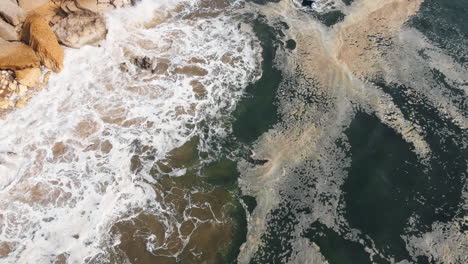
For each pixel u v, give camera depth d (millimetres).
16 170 8781
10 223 8031
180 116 10188
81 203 8430
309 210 8688
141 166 9172
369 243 8281
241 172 9242
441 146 9875
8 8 10289
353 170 9367
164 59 11359
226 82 11023
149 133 9789
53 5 11391
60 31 10828
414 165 9508
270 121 10234
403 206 8852
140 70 10969
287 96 10742
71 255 7695
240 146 9727
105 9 11711
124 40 11484
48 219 8148
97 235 7988
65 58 10633
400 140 9938
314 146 9727
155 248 7918
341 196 8945
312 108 10461
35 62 10172
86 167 9031
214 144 9727
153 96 10516
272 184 9039
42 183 8656
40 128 9492
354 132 10023
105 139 9555
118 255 7773
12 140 9211
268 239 8227
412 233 8438
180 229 8203
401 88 11000
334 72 11273
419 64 11617
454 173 9398
